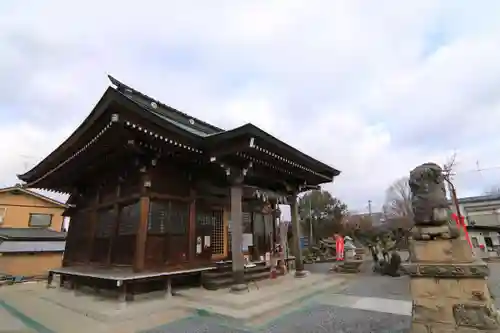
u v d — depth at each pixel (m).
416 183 4.27
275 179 11.44
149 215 8.25
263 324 5.85
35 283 14.71
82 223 11.65
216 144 8.34
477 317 3.58
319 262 22.31
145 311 6.84
